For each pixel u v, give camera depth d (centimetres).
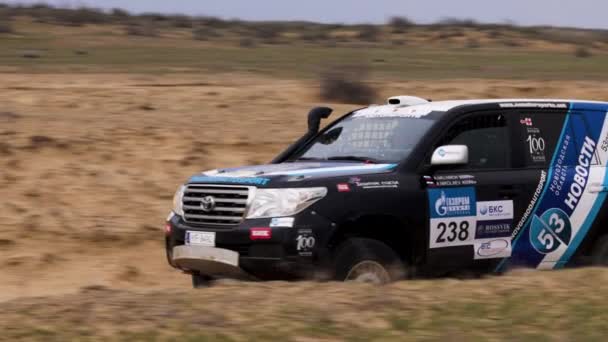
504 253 2308
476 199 2272
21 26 13188
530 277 2034
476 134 2344
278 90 5716
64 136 4072
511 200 2316
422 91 6138
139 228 3366
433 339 1605
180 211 2245
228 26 17500
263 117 4891
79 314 1739
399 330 1648
